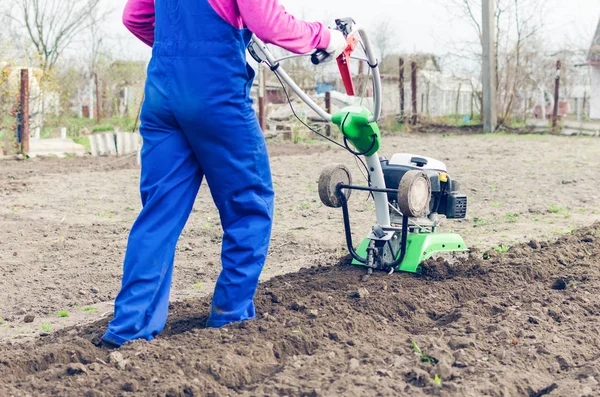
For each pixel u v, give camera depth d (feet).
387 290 16.83
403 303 16.02
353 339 13.52
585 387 11.47
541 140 71.41
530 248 22.04
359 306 15.58
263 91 74.74
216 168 13.56
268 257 24.82
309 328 13.91
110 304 19.80
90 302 20.17
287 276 19.19
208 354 12.42
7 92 62.18
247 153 13.57
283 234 28.37
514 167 47.88
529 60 92.84
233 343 13.08
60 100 94.58
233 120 13.25
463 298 16.98
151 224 13.38
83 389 11.06
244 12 12.80
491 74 83.71
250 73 13.61
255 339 13.20
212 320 14.29
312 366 12.14
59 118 95.09
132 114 104.42
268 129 77.77
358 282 17.71
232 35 13.06
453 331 14.21
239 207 13.92
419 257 17.99
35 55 73.20
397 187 18.29
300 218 32.19
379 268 18.42
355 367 11.87
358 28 14.62
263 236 14.12
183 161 13.57
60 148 64.13
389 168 18.40
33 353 12.67
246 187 13.78
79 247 27.30
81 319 18.26
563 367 12.87
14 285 21.90
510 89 91.66
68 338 14.67
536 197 35.83
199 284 21.36
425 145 66.85
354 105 16.71
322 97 82.94
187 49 13.05
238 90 13.24
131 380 11.27
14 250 26.86
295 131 74.95
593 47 106.42
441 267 18.38
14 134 60.44
